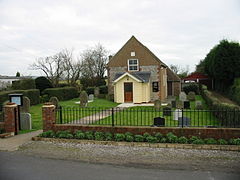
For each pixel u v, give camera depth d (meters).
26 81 27.95
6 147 9.04
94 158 7.67
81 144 9.32
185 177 6.11
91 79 47.28
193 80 41.66
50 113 10.77
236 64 26.77
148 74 27.17
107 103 25.56
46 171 6.59
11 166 7.00
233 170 6.56
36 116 17.08
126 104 24.62
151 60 27.55
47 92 28.70
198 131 9.38
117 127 10.11
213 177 6.09
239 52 26.91
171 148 8.63
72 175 6.30
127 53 28.22
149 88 26.94
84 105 22.00
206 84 39.69
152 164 7.08
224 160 7.35
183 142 8.95
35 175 6.31
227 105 11.85
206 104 22.72
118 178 6.08
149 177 6.13
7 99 20.47
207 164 7.03
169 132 9.62
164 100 28.70
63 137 9.98
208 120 14.38
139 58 27.86
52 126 10.77
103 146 9.00
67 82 45.66
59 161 7.42
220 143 8.74
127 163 7.19
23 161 7.44
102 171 6.57
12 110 11.08
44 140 9.92
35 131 12.05
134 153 8.12
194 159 7.47
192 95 27.77
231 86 24.58
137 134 9.91
